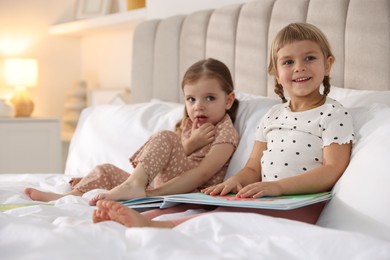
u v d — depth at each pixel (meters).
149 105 2.17
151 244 0.77
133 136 2.02
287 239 0.83
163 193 1.47
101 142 2.07
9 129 3.33
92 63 3.98
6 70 3.66
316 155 1.38
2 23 3.79
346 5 1.80
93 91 3.71
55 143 3.49
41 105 3.94
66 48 4.04
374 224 1.03
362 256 0.77
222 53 2.24
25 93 3.71
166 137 1.54
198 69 1.74
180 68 2.48
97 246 0.78
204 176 1.57
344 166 1.30
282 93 1.64
